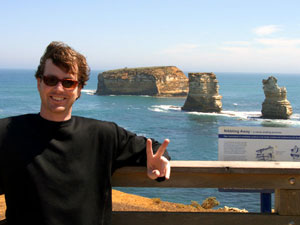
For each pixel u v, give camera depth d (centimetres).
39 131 231
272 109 11019
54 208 219
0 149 224
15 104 15112
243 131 333
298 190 280
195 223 278
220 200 3017
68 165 228
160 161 243
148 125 9869
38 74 240
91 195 233
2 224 243
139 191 3206
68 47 240
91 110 13600
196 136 8125
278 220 281
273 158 334
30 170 220
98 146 241
